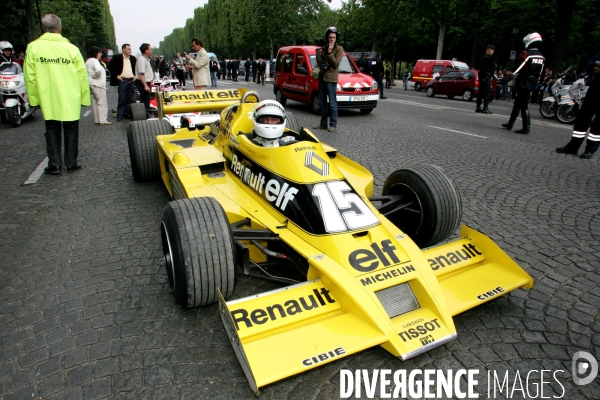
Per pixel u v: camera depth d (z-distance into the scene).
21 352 2.66
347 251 2.66
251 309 2.38
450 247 3.13
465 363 2.61
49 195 5.49
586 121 7.54
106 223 4.61
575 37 30.42
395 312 2.53
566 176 6.46
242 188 3.65
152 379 2.45
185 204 2.84
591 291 3.38
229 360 2.60
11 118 10.09
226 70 39.00
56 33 6.00
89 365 2.55
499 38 34.81
